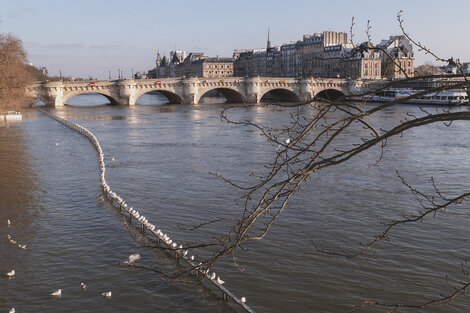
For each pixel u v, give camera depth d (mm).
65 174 52219
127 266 27312
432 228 33781
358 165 55562
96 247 30266
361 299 23781
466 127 97375
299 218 35969
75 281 25500
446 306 22922
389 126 97438
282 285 25188
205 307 22891
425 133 87188
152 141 79562
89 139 81000
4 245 30609
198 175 51719
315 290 24672
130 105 176375
